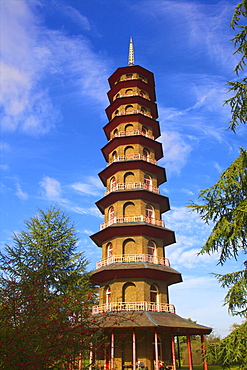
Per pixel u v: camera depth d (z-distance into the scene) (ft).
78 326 46.11
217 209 49.26
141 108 124.06
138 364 78.59
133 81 126.82
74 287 92.94
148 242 97.35
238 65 54.03
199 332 87.81
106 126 121.70
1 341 40.09
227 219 48.83
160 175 113.70
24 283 52.11
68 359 44.96
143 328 78.33
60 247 104.94
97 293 98.84
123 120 117.91
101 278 92.89
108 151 118.11
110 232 96.68
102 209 111.34
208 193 49.85
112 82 138.51
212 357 43.52
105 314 60.29
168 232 99.14
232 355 41.27
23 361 40.37
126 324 75.97
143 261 91.15
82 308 54.39
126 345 82.17
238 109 51.98
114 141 113.19
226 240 48.06
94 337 49.32
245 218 45.55
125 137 111.86
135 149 111.86
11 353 39.14
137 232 95.76
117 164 107.34
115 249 95.14
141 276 89.20
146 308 83.25
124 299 88.12
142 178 106.73
